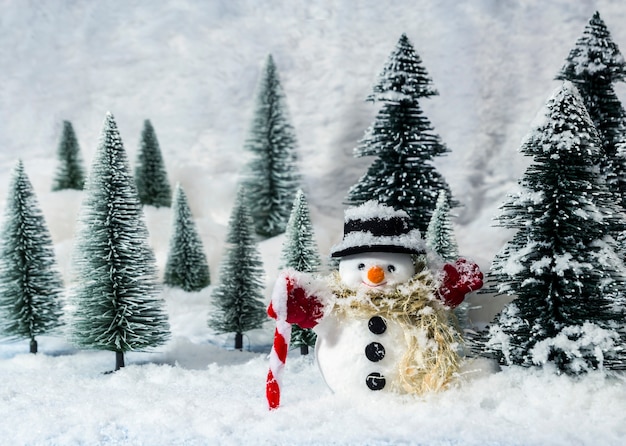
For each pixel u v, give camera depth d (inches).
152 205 333.7
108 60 424.5
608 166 168.4
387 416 111.0
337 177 374.3
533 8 378.0
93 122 418.3
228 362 193.6
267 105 332.2
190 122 408.2
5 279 201.2
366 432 103.3
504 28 379.2
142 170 334.0
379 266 123.5
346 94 390.9
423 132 229.6
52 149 418.0
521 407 114.2
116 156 183.6
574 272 128.3
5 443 110.3
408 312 125.0
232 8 422.0
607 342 125.0
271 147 328.8
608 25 366.0
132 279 181.3
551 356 130.5
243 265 209.9
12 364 190.9
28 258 201.8
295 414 112.4
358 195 224.5
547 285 134.0
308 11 412.2
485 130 366.6
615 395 118.8
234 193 358.0
